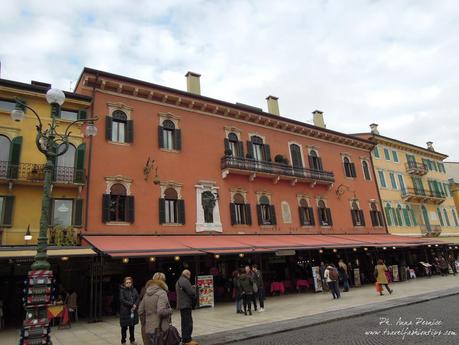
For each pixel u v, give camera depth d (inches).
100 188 679.7
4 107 632.4
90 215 652.1
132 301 365.7
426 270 1095.6
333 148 1178.0
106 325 495.8
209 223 799.1
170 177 778.2
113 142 723.4
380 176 1298.0
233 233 831.1
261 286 556.4
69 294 596.1
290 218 957.2
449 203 1584.6
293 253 746.2
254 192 909.2
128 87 767.7
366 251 1109.7
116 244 595.2
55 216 621.6
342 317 435.8
